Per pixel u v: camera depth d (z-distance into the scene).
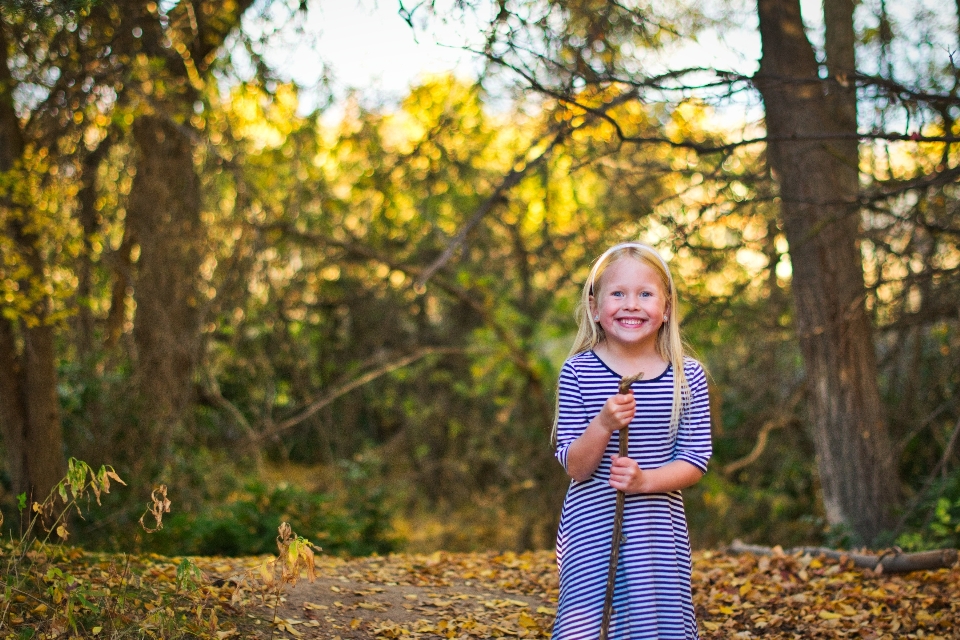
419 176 12.29
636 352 3.04
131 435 9.35
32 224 7.08
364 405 14.78
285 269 12.29
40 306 7.22
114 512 8.42
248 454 11.20
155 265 9.97
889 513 7.59
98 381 9.56
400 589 5.15
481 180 12.75
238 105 10.38
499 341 11.86
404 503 13.08
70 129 7.91
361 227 13.33
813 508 10.81
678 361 3.02
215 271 10.90
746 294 9.73
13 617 3.64
